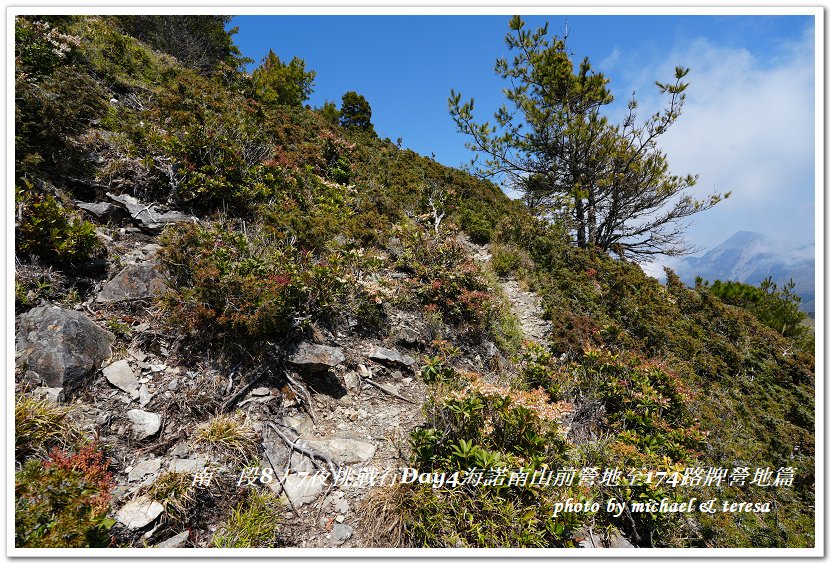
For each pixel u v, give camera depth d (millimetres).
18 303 3850
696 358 8672
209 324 4469
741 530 4551
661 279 14086
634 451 4555
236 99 10266
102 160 6121
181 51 14758
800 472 6020
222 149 7039
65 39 7461
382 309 6238
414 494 3502
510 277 9875
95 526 2602
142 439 3410
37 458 2910
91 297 4387
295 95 16484
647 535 4188
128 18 13141
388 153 14414
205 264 4816
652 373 6188
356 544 3248
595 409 5609
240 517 3141
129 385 3764
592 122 13273
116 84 8234
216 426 3680
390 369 5410
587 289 9977
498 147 15453
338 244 6922
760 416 7434
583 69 14062
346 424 4430
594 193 14594
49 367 3426
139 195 6086
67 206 5098
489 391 4121
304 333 5082
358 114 27797
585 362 6496
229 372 4336
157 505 2943
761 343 10094
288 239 6449
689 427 5730
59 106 5699
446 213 11125
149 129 7070
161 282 4789
